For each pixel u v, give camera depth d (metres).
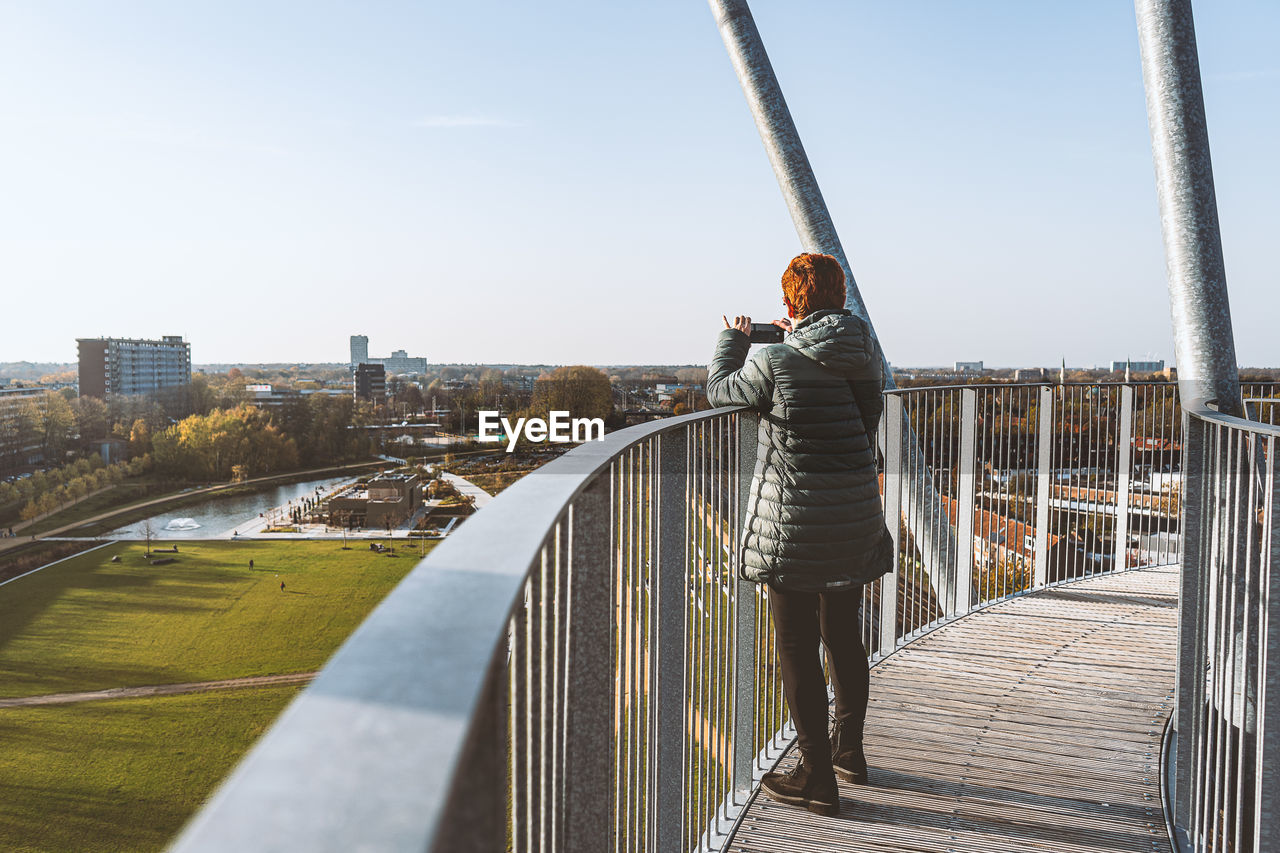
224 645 62.09
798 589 2.41
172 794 40.16
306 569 83.62
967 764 2.97
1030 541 5.31
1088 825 2.58
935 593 4.72
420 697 0.40
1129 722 3.31
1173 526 5.80
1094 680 3.75
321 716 0.37
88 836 36.09
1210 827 2.51
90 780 41.38
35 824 36.88
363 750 0.33
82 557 88.94
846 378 2.42
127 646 61.78
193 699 52.06
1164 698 3.55
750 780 2.82
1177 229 3.32
